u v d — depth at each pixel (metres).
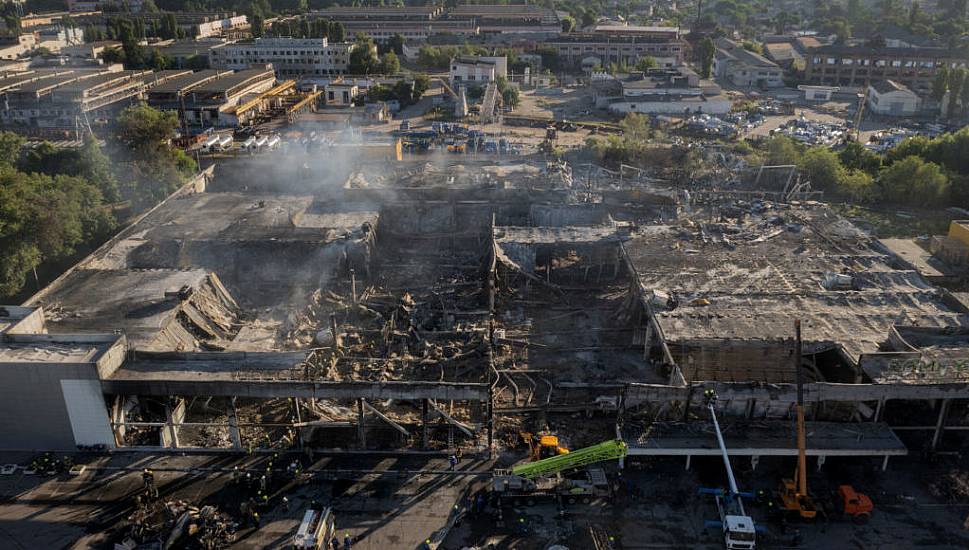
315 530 52.66
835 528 55.38
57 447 63.97
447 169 133.25
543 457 61.41
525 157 150.38
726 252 93.94
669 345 70.50
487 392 61.81
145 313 77.38
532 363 77.56
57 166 123.00
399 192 115.88
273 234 100.31
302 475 60.72
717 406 64.06
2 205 88.25
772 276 86.56
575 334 83.25
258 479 60.09
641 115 178.25
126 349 66.06
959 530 55.12
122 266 91.88
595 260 99.69
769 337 71.38
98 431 63.16
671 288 82.81
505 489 58.22
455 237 107.88
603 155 146.00
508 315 87.62
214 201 115.62
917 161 126.19
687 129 182.88
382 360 76.25
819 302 79.38
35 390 61.38
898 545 53.69
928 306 78.75
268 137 165.50
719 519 56.25
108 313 77.38
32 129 176.12
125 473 61.34
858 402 64.50
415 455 63.56
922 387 61.31
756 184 132.12
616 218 111.88
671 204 113.31
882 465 61.88
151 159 128.75
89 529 55.16
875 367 65.38
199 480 60.41
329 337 80.44
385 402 70.88
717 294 81.00
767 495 57.81
